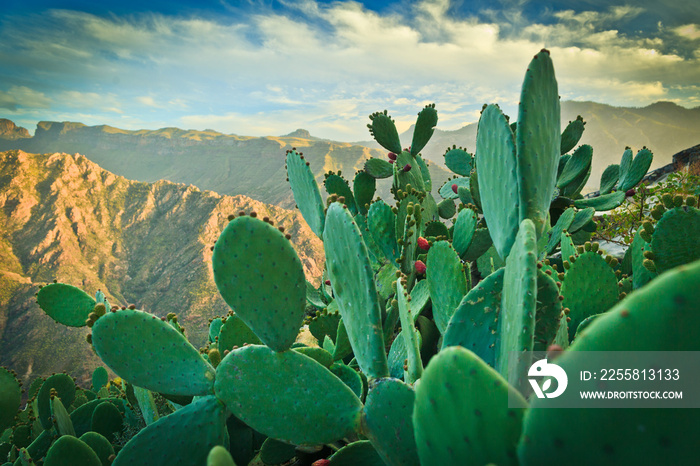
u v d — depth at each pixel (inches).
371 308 63.6
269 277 65.2
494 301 62.2
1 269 6441.9
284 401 65.5
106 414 110.0
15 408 113.0
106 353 71.1
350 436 71.9
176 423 68.1
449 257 82.5
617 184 225.3
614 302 78.3
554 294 57.0
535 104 65.3
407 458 57.1
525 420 34.5
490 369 38.0
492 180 74.6
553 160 69.3
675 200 71.1
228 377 67.7
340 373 90.4
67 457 77.4
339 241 71.0
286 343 66.6
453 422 40.0
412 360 66.2
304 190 110.2
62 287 106.5
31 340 5236.2
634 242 90.7
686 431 29.0
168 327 71.7
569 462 32.5
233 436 84.1
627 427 30.5
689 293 28.6
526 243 51.1
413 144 179.6
